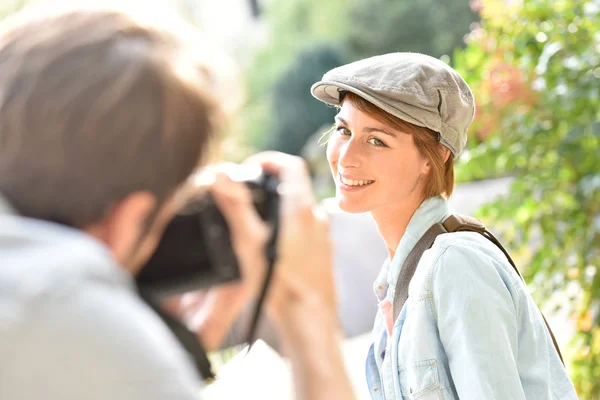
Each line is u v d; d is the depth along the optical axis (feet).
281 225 2.40
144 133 2.00
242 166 2.51
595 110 7.84
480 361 4.01
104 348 1.85
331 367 2.35
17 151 1.98
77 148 1.97
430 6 46.96
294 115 43.68
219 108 2.16
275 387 10.71
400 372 4.44
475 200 16.48
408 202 4.66
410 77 4.36
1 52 2.03
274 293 2.39
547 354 4.37
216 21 54.70
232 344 2.56
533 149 8.10
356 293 15.62
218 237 2.34
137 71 1.99
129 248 2.15
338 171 4.63
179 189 2.16
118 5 2.12
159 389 1.88
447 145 4.53
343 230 16.15
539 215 8.35
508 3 8.10
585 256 8.11
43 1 2.13
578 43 7.88
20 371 1.81
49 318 1.83
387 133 4.43
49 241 1.94
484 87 8.14
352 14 47.96
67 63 1.97
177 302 2.52
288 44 48.16
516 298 4.28
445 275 4.18
